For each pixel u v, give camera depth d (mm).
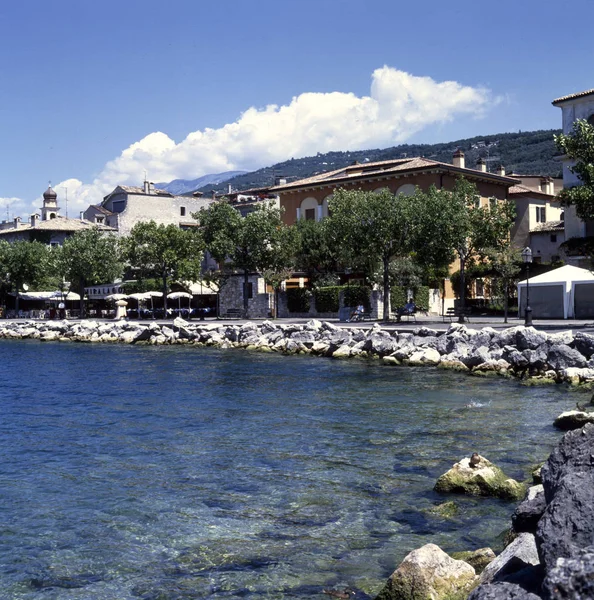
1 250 79562
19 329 61031
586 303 43781
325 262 62375
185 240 64750
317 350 35062
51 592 7164
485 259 52500
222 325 46938
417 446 13250
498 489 9922
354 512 9391
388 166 68188
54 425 16500
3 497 10469
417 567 6422
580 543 4953
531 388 21062
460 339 29188
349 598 6785
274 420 16422
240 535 8641
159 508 9789
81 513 9648
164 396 21125
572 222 53062
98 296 76688
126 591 7137
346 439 14031
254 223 58875
